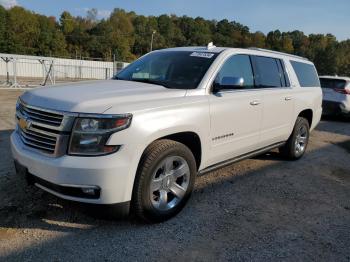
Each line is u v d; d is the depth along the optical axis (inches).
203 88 167.3
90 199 130.7
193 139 162.9
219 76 177.2
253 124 198.2
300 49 4001.0
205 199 181.6
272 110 213.9
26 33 2992.1
